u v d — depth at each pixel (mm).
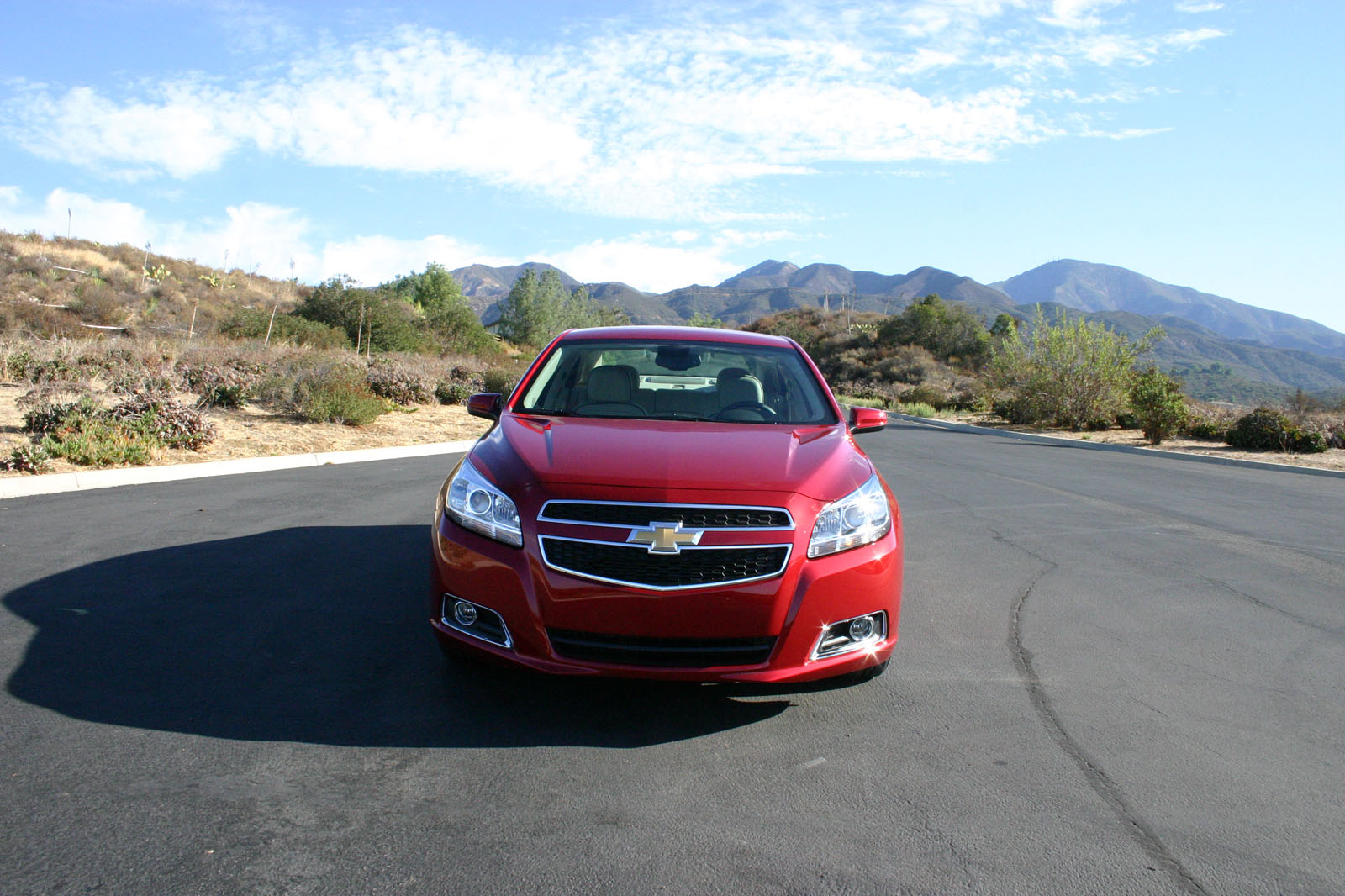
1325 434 17844
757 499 3346
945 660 4312
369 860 2412
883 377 64562
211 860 2379
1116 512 9078
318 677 3752
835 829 2680
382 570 5520
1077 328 25078
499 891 2285
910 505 9047
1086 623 5016
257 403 14648
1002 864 2510
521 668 3301
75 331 24172
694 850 2531
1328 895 2396
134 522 6672
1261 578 6262
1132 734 3488
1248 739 3469
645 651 3229
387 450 11602
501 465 3625
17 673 3648
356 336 28250
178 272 47969
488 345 35031
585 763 3066
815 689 3855
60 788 2732
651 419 4355
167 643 4090
